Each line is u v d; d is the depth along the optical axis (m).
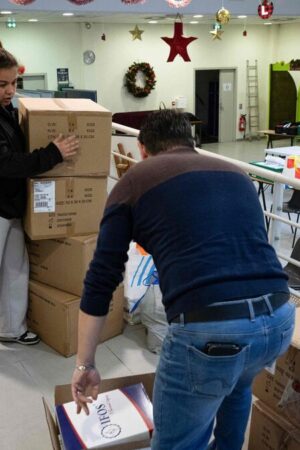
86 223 2.50
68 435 1.64
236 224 1.23
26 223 2.47
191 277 1.18
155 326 2.56
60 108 2.34
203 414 1.27
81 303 1.32
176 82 12.77
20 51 11.00
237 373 1.21
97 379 1.37
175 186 1.24
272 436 1.75
